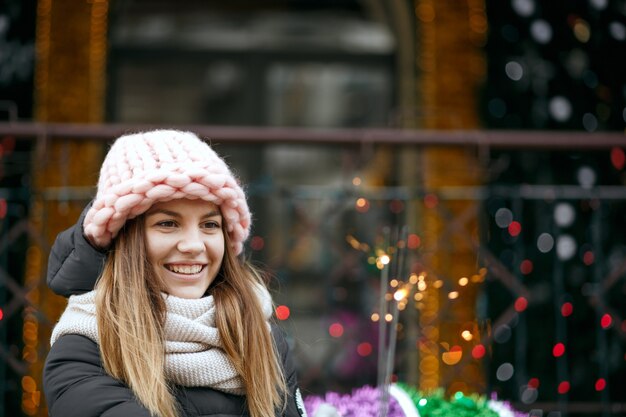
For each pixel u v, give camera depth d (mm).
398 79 6121
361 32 6320
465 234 4477
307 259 5867
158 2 6297
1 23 5504
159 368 2158
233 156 6168
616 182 5375
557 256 4785
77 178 5387
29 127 4160
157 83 6238
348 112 6285
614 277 4438
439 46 5871
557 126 5637
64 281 2316
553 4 5699
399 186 5793
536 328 5168
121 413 2076
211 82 6285
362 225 5836
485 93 5762
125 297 2215
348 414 2762
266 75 6312
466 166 5539
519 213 4828
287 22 6352
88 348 2207
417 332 4605
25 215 5184
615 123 5562
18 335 4852
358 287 5824
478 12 5828
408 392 2889
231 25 6336
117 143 2346
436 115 5789
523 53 5723
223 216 2383
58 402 2139
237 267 2449
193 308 2301
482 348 4297
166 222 2289
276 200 5918
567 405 4434
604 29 5590
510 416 2859
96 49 5746
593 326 5117
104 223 2240
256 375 2328
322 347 5688
